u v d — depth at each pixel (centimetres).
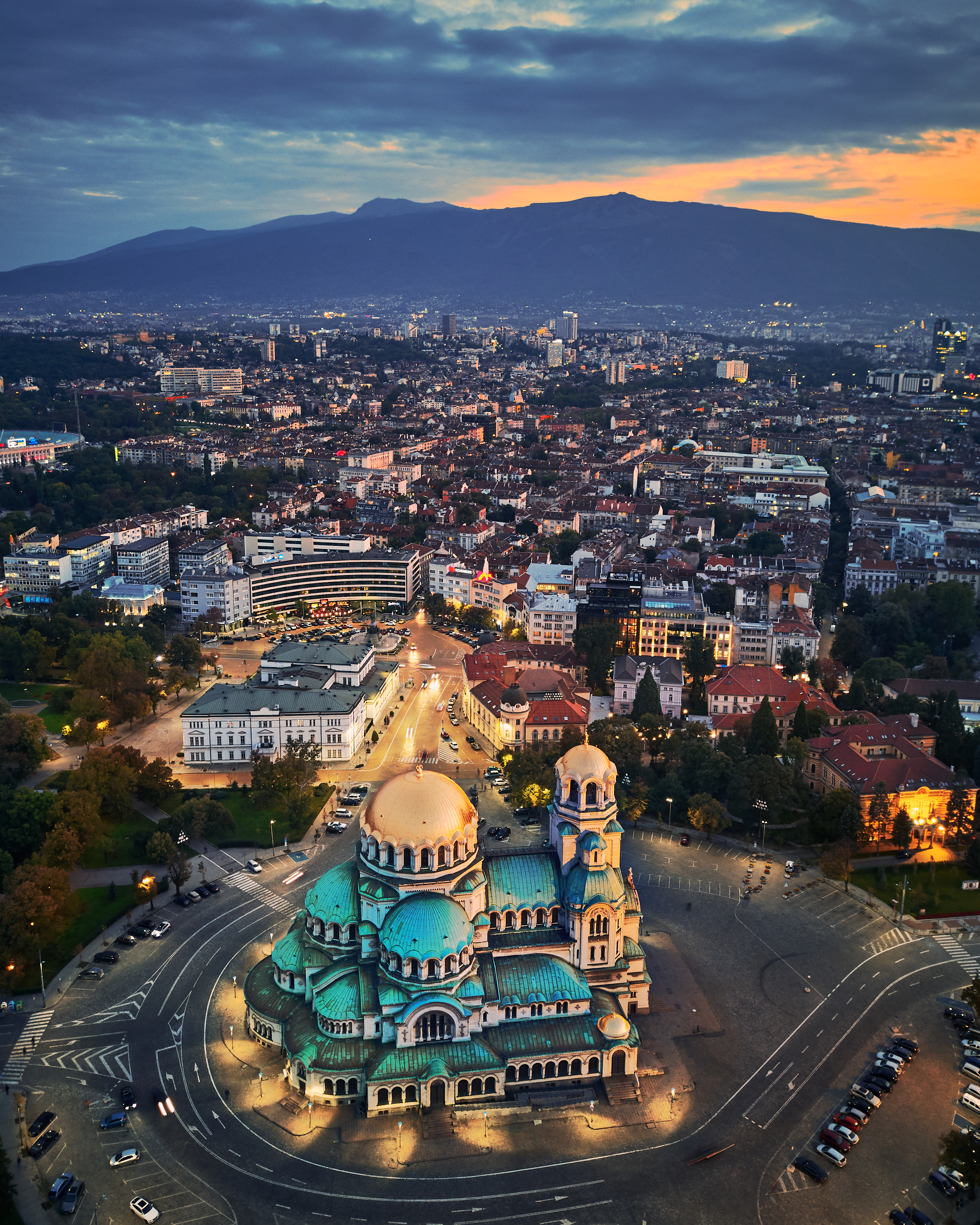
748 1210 18712
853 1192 19162
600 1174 19462
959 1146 18950
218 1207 18588
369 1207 18638
